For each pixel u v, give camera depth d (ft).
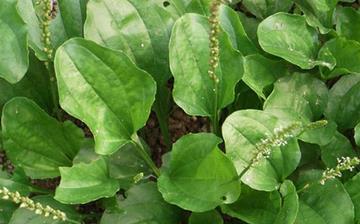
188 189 1.54
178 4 1.82
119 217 1.56
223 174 1.51
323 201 1.58
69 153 1.71
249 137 1.58
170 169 1.59
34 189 1.69
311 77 1.77
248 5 1.96
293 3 2.02
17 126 1.65
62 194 1.46
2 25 1.59
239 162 1.56
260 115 1.59
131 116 1.60
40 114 1.65
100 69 1.55
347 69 1.78
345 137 1.74
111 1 1.69
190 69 1.63
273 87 1.76
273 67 1.79
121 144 1.59
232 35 1.78
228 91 1.64
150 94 1.58
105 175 1.57
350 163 1.42
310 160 1.78
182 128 2.02
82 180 1.51
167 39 1.74
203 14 1.83
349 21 1.94
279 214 1.49
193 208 1.49
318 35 1.96
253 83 1.71
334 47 1.82
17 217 1.56
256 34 1.92
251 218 1.55
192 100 1.64
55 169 1.70
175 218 1.63
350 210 1.54
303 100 1.76
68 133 1.68
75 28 1.76
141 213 1.58
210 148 1.52
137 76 1.57
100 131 1.55
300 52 1.82
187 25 1.62
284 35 1.82
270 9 1.97
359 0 2.15
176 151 1.57
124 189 1.69
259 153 1.40
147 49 1.73
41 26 1.57
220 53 1.64
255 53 1.80
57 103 1.80
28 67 1.73
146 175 1.74
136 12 1.71
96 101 1.56
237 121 1.57
